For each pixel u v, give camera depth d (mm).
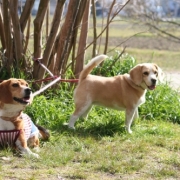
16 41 13141
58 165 8727
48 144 10141
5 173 8172
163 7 27578
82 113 11633
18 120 9203
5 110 9078
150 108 13352
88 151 9820
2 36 13805
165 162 9258
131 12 23062
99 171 8539
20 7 15297
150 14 23641
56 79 12078
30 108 11930
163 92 14047
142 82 11453
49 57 13336
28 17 13422
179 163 9133
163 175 8453
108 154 9484
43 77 13242
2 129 9141
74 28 13570
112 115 12469
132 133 11477
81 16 13547
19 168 8508
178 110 13414
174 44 37688
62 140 10461
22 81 9211
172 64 26312
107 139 10867
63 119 12008
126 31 45094
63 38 13227
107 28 14781
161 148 10305
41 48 13727
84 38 14023
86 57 16734
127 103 11531
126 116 11586
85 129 11578
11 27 13414
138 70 11414
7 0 12836
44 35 16625
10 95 9000
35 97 12234
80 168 8617
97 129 11641
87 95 11555
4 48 13898
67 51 13570
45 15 13844
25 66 13398
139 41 38656
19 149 9211
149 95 13703
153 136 11242
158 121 12945
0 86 9109
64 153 9352
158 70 11656
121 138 10961
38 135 10031
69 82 13523
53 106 12258
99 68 14805
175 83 18062
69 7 12969
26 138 9359
